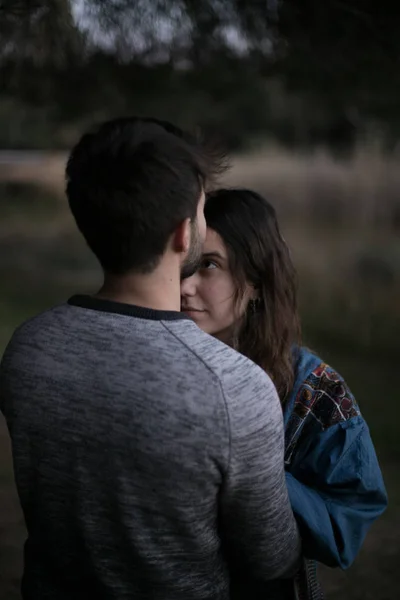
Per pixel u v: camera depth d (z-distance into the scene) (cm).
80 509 101
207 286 147
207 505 99
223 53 409
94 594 107
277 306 146
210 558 104
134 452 96
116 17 297
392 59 402
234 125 1310
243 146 2198
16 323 816
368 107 580
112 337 100
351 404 131
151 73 423
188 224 102
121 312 101
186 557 101
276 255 147
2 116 1608
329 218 1678
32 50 310
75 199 102
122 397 97
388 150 1260
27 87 423
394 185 1948
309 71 447
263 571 109
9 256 1257
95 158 101
